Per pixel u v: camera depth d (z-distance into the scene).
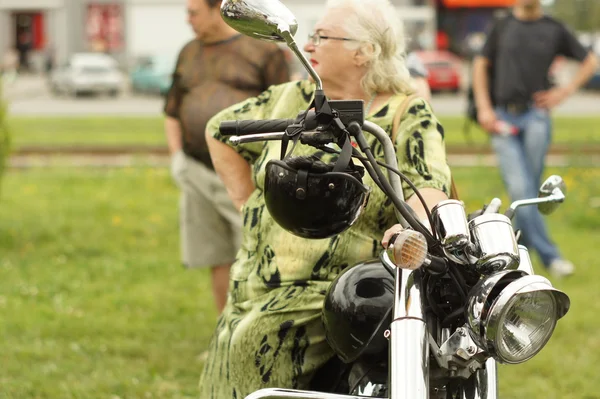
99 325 10.64
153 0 74.94
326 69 5.51
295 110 5.71
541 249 12.82
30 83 73.31
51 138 30.42
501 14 13.05
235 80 8.92
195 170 9.10
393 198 4.34
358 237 5.24
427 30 69.12
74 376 8.89
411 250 4.00
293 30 4.30
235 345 5.20
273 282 5.27
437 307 4.45
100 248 14.78
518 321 4.05
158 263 13.80
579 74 12.74
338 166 4.25
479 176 21.53
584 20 74.12
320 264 5.23
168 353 9.70
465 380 4.53
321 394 4.38
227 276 9.42
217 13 8.89
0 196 18.98
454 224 4.27
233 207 9.11
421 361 4.10
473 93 13.11
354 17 5.42
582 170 20.08
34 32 86.44
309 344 5.15
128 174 22.47
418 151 5.13
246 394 5.18
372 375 4.80
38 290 12.11
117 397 8.34
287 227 4.46
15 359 9.39
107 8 82.50
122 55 82.38
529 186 12.67
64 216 17.23
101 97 61.53
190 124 8.98
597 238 15.90
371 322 4.66
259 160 5.55
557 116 40.03
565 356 9.63
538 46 12.64
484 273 4.25
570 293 12.07
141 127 35.34
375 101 5.47
